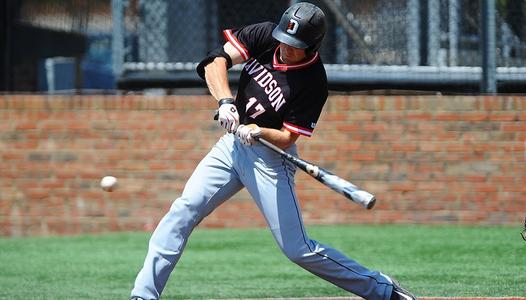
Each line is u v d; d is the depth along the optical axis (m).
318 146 35.41
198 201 18.12
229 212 35.72
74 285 24.86
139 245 32.34
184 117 35.53
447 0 36.88
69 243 33.16
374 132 35.31
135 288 18.00
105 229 35.84
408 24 37.06
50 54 43.72
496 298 21.19
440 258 28.05
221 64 17.91
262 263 28.27
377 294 18.08
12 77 41.56
